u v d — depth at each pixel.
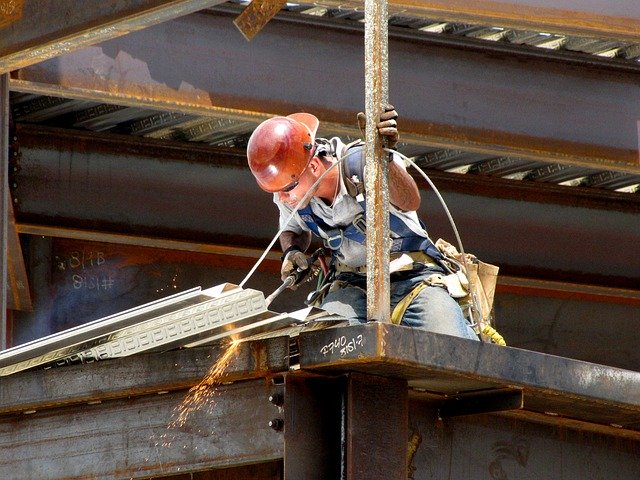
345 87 34.94
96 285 41.81
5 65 29.12
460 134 35.59
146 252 42.44
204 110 33.59
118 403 21.72
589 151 36.62
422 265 24.16
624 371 21.78
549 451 22.98
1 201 30.30
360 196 23.02
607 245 43.38
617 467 23.80
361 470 19.36
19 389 22.52
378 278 19.45
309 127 24.36
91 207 38.66
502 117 36.12
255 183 40.09
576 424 23.28
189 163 39.59
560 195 43.19
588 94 37.06
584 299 47.59
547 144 36.34
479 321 24.70
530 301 46.91
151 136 39.56
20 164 38.28
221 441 20.23
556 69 37.00
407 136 35.06
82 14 27.70
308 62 34.72
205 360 20.41
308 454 19.47
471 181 42.41
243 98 33.94
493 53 36.50
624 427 23.95
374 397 19.78
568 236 43.03
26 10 28.61
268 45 34.47
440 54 36.00
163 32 33.66
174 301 19.30
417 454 21.27
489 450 22.20
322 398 19.80
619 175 42.50
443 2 31.42
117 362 21.41
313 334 19.25
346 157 23.12
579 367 21.12
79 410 22.20
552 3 32.41
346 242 23.91
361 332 18.66
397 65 35.47
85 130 38.94
